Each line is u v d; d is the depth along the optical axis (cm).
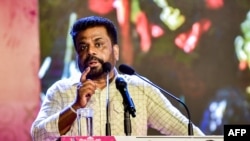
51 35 1005
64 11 1014
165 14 1046
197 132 671
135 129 657
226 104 1050
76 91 627
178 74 1044
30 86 962
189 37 1050
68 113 605
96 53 646
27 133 947
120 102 656
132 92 672
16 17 959
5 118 930
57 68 1002
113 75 666
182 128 674
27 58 964
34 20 978
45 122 614
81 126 620
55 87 668
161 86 1038
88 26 653
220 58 1054
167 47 1042
